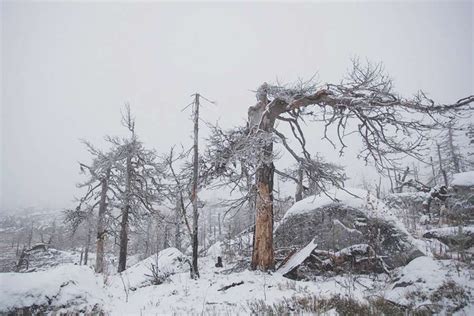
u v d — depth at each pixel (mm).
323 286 9812
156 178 22641
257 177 13195
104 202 23078
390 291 8039
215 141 13062
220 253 21422
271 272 11805
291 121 15078
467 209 17859
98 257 22188
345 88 13109
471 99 11586
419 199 26266
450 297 6559
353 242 13195
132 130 23234
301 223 15391
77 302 7750
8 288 7082
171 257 16438
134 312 7965
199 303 8539
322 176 14070
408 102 12414
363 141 14211
